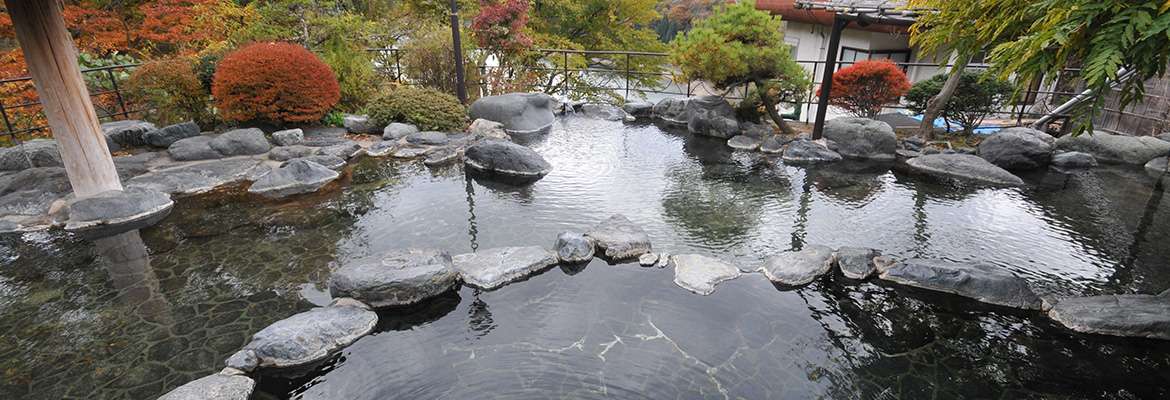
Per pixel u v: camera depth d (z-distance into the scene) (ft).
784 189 21.15
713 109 30.71
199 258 15.05
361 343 11.59
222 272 14.29
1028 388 10.28
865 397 10.11
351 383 10.43
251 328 11.90
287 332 11.14
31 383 10.13
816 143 26.11
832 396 10.13
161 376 10.37
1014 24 9.62
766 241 16.48
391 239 16.43
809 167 24.23
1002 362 11.03
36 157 21.67
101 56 36.50
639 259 15.16
